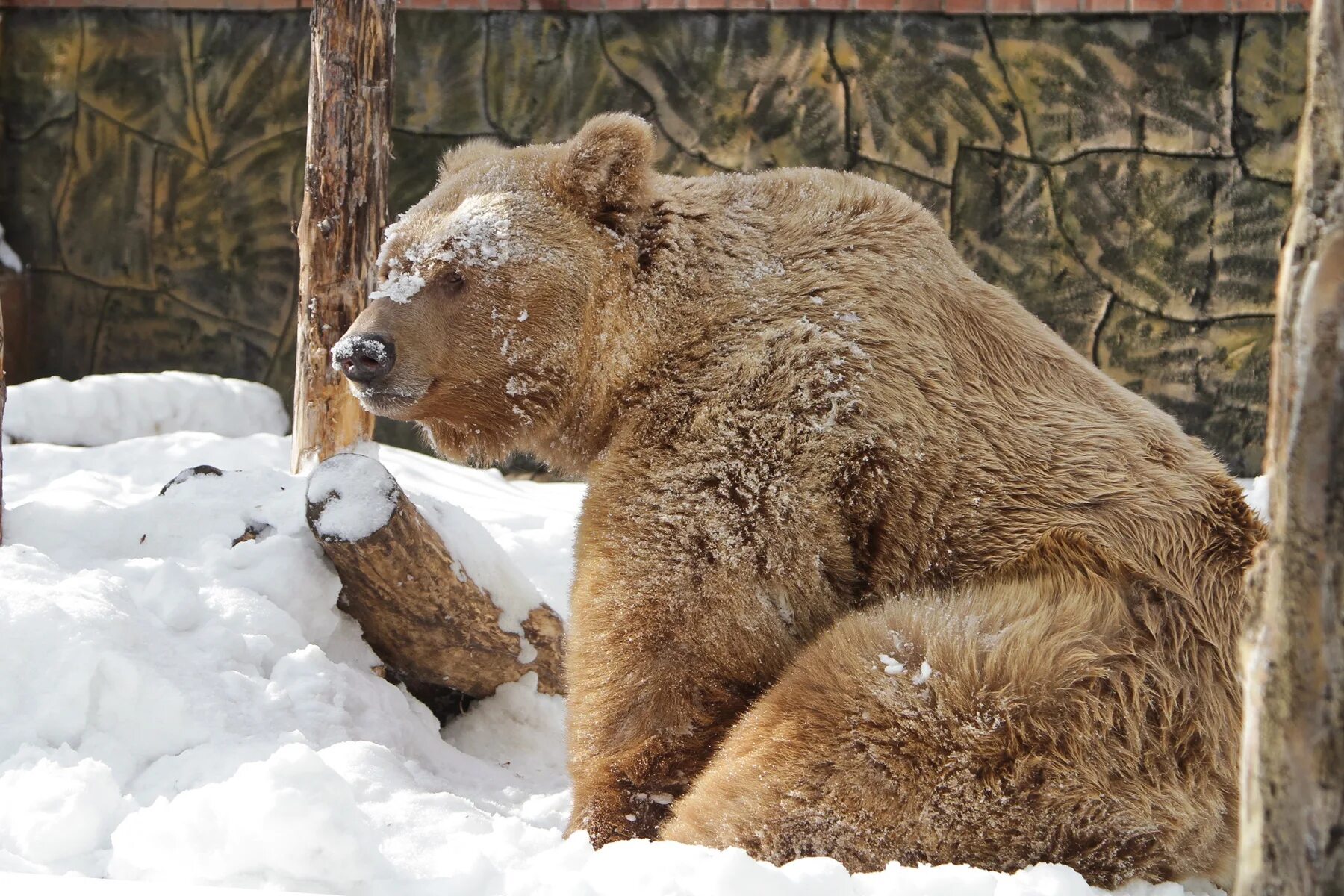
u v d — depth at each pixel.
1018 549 6.04
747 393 6.19
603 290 6.62
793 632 6.09
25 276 18.03
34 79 17.77
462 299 6.57
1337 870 3.36
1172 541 5.96
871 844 5.35
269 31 17.22
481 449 7.11
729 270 6.54
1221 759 5.46
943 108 16.05
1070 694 5.34
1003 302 6.70
